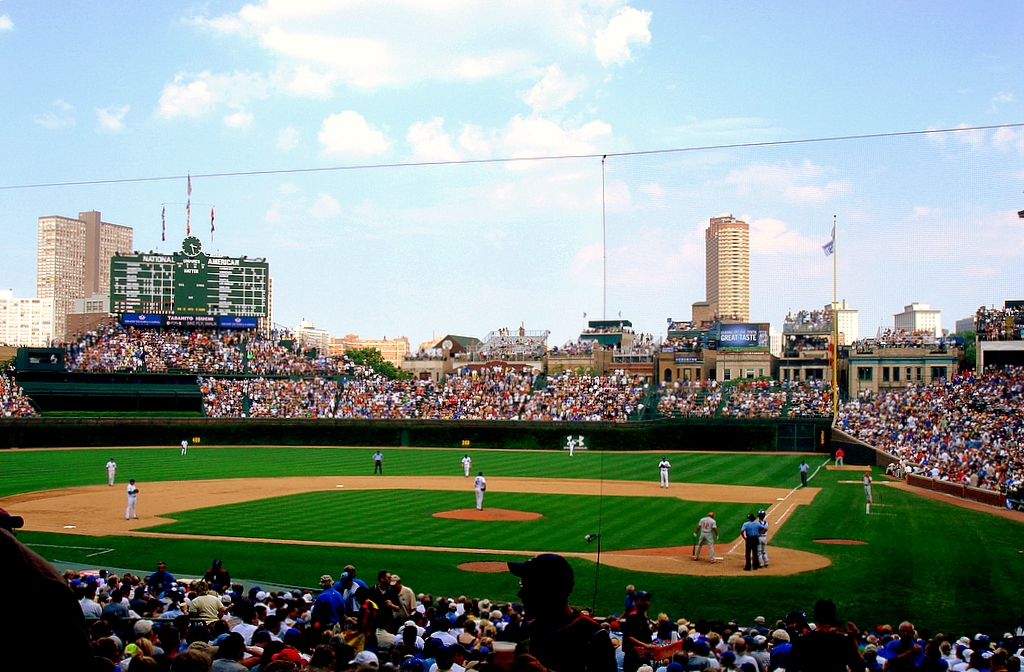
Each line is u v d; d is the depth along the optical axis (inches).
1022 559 1424.7
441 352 6717.5
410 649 596.1
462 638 677.3
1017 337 3991.1
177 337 5073.8
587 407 4323.3
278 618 720.3
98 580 981.8
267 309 6043.3
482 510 2016.5
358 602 866.1
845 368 5251.0
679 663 573.9
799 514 1967.3
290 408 4439.0
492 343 6560.0
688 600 1165.1
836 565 1384.1
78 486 2474.2
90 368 4483.3
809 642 396.2
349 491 2399.1
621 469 3075.8
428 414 4402.1
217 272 5871.1
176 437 4033.0
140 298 5792.3
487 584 1259.2
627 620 692.7
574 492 2391.7
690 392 4485.7
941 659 643.5
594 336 6855.3
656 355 5940.0
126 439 3959.2
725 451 3917.3
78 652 158.7
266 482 2618.1
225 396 4522.6
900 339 4894.2
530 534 1684.3
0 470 2888.8
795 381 4835.1
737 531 1726.1
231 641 486.0
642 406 4303.6
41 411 4126.5
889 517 1918.1
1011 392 3346.5
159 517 1891.0
